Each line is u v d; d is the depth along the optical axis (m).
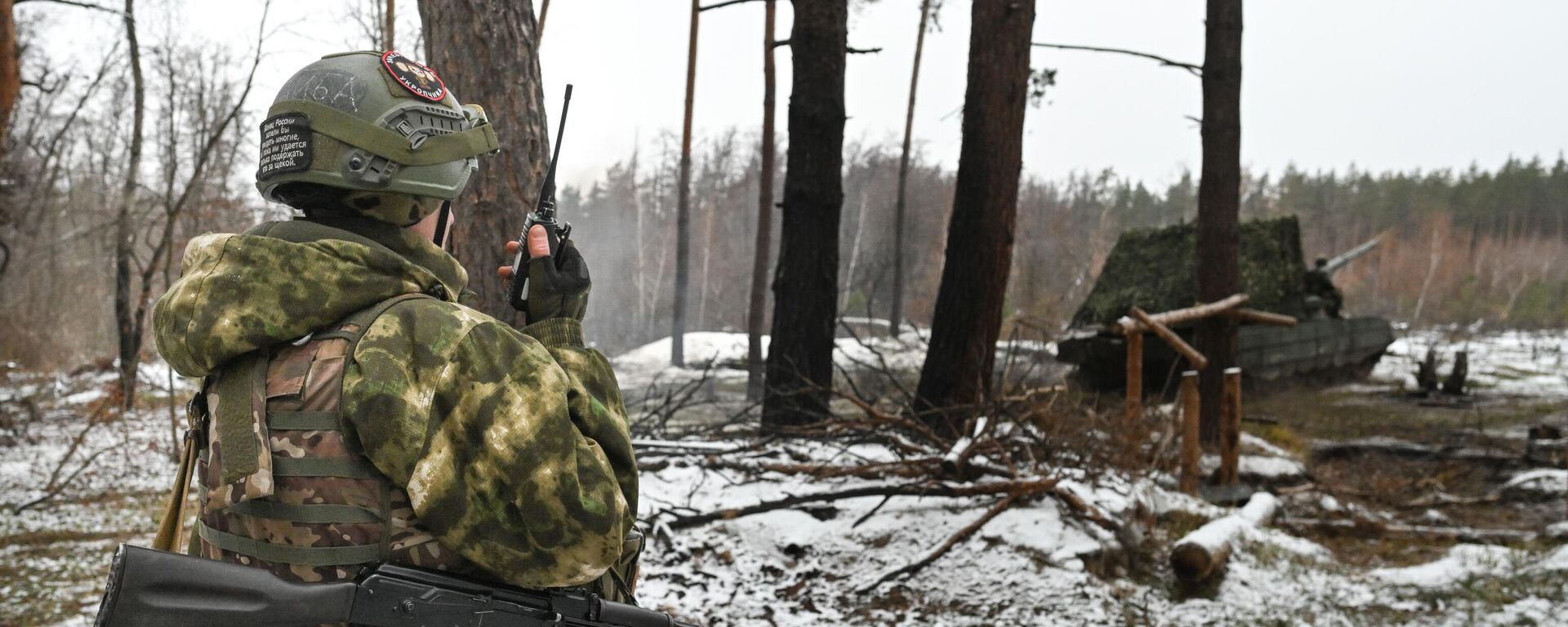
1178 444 9.03
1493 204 87.12
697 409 12.34
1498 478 9.53
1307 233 85.25
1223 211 9.42
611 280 46.88
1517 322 49.34
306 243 1.35
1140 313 6.92
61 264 21.73
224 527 1.39
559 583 1.38
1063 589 4.84
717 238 49.38
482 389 1.33
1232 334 9.37
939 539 5.20
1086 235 59.59
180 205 11.80
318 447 1.30
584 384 1.54
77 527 6.62
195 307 1.33
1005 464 5.77
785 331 7.97
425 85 1.48
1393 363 21.39
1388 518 7.77
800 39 8.09
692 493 5.45
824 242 7.96
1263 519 6.82
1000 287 7.29
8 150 13.51
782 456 6.14
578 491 1.34
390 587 1.29
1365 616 5.04
